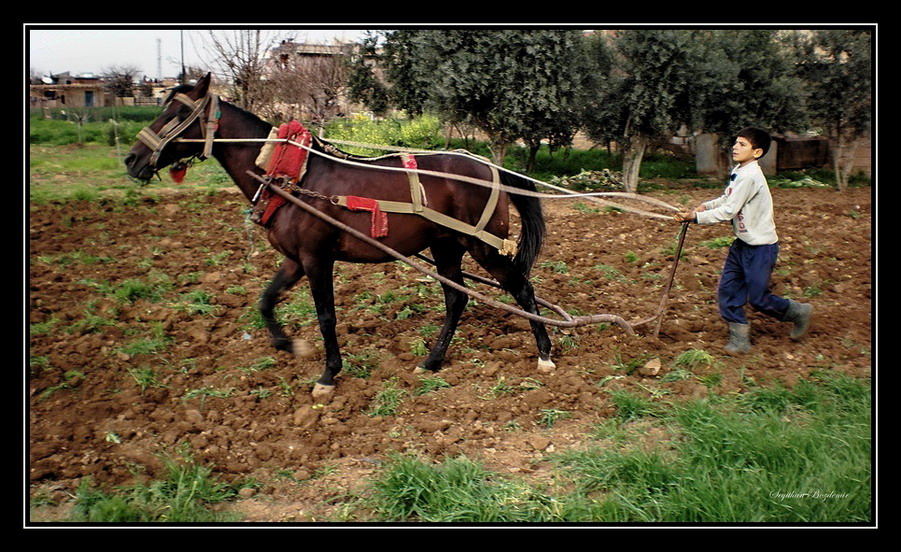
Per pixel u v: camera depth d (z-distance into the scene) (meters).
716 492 3.85
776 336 6.18
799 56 14.07
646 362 5.65
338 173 5.03
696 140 15.86
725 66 13.01
